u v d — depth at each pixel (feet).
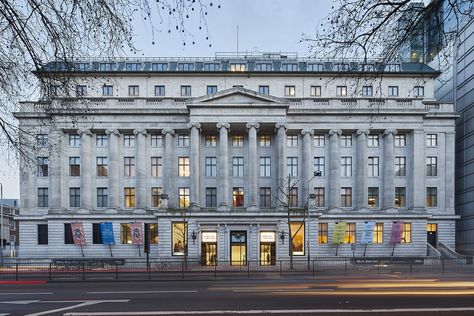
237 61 204.54
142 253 179.73
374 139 189.67
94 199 184.85
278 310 49.26
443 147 189.98
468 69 191.52
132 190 186.60
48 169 187.01
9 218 364.17
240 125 181.16
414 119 184.34
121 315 47.50
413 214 180.14
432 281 90.94
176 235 172.55
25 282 95.50
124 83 195.42
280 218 169.78
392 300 57.16
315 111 183.11
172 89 196.34
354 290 71.41
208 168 187.21
